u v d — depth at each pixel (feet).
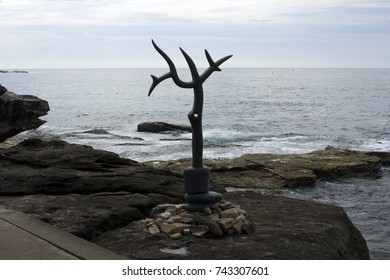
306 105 260.21
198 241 18.38
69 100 312.91
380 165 77.05
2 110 38.60
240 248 17.85
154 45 19.06
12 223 19.29
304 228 20.92
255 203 25.14
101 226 21.52
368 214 55.01
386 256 41.06
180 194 27.71
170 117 206.69
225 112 217.36
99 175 28.53
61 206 23.43
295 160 72.28
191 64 19.44
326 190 65.05
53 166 30.50
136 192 27.58
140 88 499.51
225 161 70.69
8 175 28.12
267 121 181.06
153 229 19.42
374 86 520.83
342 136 135.23
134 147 97.76
